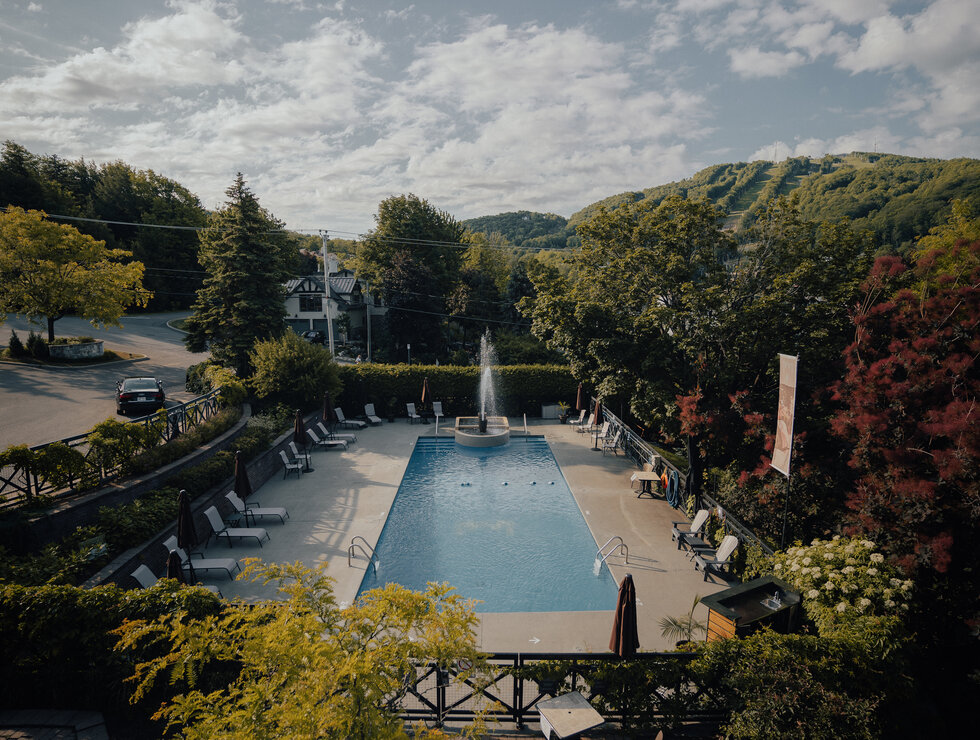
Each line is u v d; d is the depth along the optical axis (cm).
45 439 1858
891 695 846
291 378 2602
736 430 1612
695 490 1805
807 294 1736
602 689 834
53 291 3353
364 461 2336
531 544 1597
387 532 1670
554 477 2206
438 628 591
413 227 5475
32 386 2733
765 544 1321
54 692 845
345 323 5450
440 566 1462
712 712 853
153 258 6694
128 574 1186
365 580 1378
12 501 1180
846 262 1767
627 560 1480
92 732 800
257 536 1502
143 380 2342
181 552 1395
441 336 4700
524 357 4000
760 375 1792
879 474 1220
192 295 7025
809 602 1012
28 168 5997
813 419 1566
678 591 1320
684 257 1988
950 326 1266
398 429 2908
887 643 864
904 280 1490
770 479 1461
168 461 1611
